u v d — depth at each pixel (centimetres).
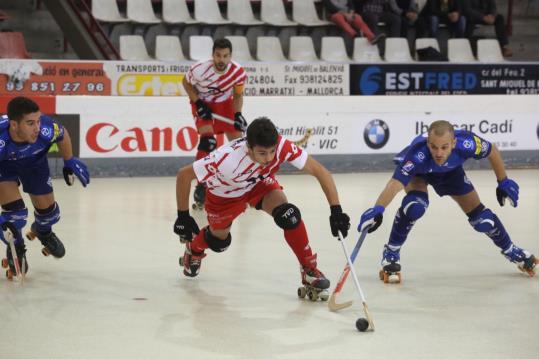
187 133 1692
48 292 796
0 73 1688
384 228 1169
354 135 1777
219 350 618
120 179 1647
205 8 2208
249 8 2244
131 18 2142
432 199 1442
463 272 891
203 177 735
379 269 909
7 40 1959
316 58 2186
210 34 2211
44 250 903
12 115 751
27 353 609
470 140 821
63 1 2000
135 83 1791
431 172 816
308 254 762
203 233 812
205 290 809
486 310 737
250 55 2142
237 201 769
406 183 793
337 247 1030
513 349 624
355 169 1784
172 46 2088
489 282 846
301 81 1916
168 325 685
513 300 773
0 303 754
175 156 1692
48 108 1598
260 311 730
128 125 1658
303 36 2212
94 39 2020
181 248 1016
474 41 2369
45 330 668
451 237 1097
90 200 1391
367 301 768
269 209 764
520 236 1100
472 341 644
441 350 621
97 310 732
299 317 711
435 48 2250
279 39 2252
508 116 1855
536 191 1529
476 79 2011
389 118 1797
